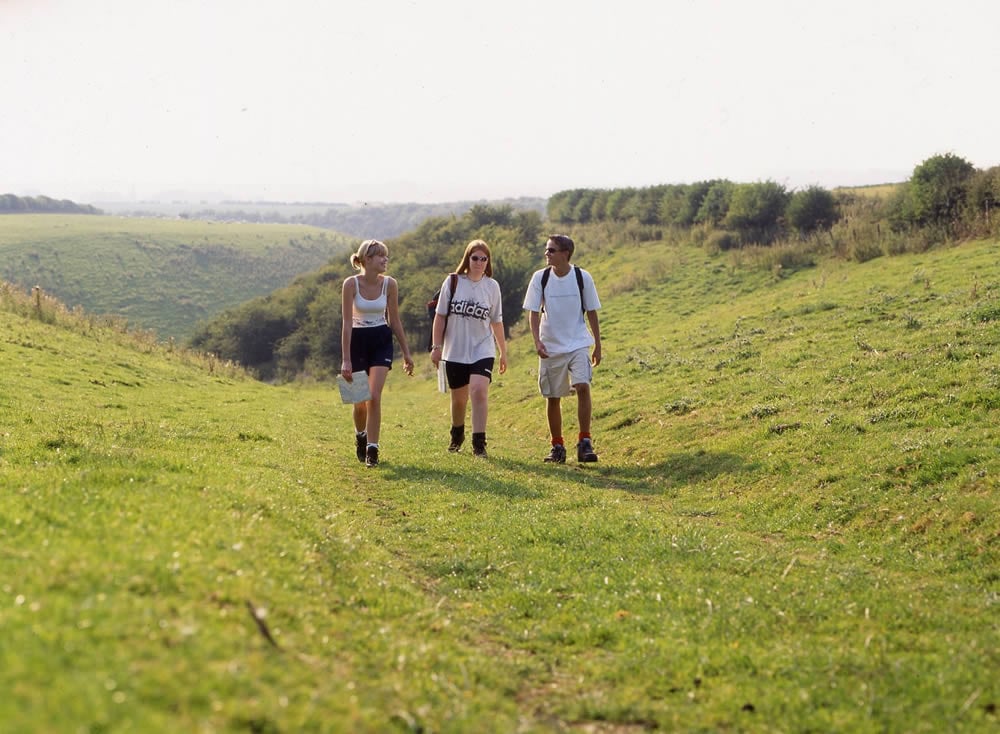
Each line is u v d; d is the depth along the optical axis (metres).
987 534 7.74
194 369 25.33
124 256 102.56
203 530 5.51
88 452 8.27
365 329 11.55
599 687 4.72
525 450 14.42
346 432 15.95
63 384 16.45
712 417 13.87
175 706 3.17
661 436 13.63
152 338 26.92
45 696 3.01
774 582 6.59
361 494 9.93
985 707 4.36
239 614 4.24
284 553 5.62
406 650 4.61
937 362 13.64
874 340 16.42
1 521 5.08
